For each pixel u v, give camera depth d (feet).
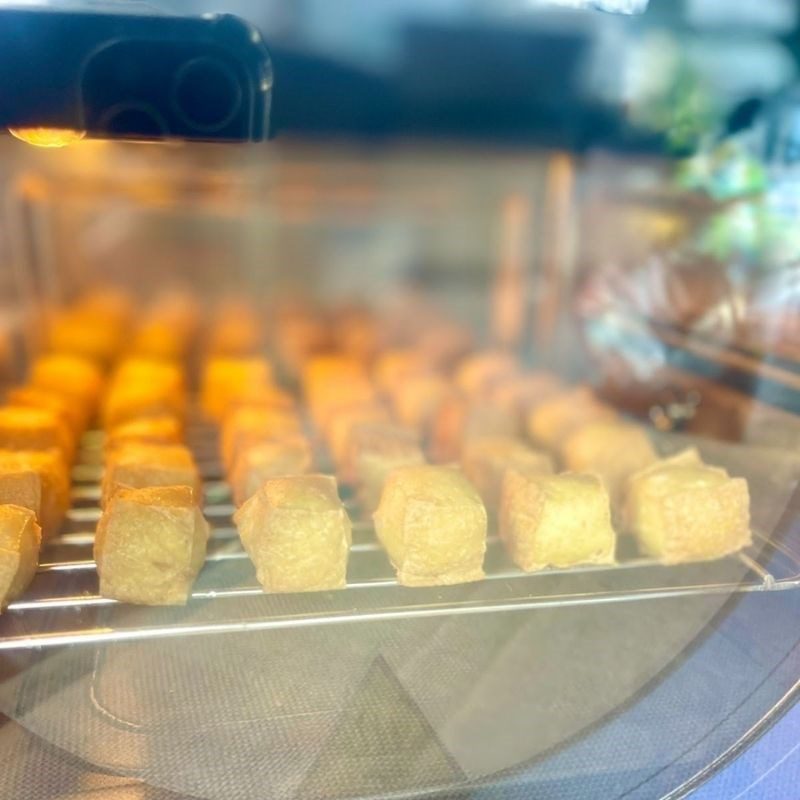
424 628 0.67
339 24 0.65
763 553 0.67
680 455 0.79
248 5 0.61
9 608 0.63
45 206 1.32
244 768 0.54
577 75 0.78
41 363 1.20
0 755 0.54
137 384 1.13
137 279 1.41
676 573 0.71
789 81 0.71
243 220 1.41
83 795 0.52
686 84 0.78
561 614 0.67
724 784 0.54
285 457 0.85
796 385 0.70
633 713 0.58
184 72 0.60
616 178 1.15
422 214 1.43
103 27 0.58
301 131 0.83
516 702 0.59
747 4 0.67
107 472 0.82
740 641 0.60
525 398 1.12
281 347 1.45
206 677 0.61
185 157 1.18
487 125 0.90
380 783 0.54
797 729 0.55
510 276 1.45
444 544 0.68
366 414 1.01
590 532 0.70
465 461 0.90
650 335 1.07
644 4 0.68
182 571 0.66
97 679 0.60
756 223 0.79
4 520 0.65
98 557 0.66
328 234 1.44
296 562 0.66
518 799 0.53
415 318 1.49
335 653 0.64
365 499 0.84
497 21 0.68
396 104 0.79
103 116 0.61
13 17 0.56
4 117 0.59
